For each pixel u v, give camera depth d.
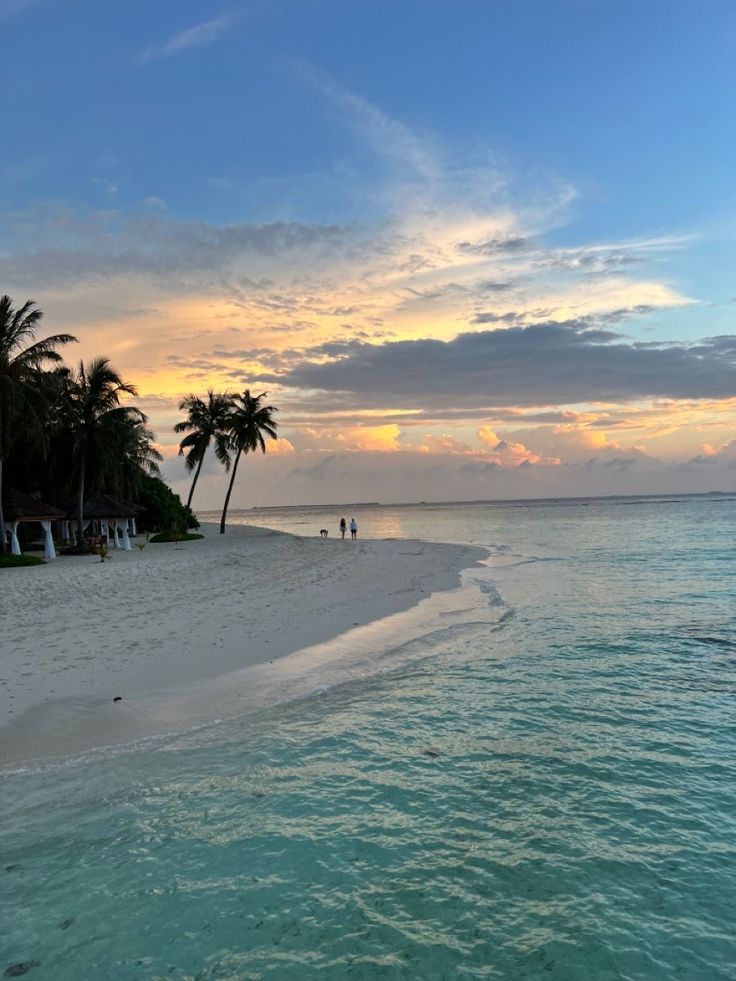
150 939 5.67
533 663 14.55
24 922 5.86
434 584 27.34
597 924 5.89
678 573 31.02
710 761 9.27
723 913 6.03
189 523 71.50
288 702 11.67
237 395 65.38
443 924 5.89
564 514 140.38
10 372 34.88
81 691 11.59
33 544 44.69
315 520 167.38
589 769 9.02
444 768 9.04
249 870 6.66
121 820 7.54
